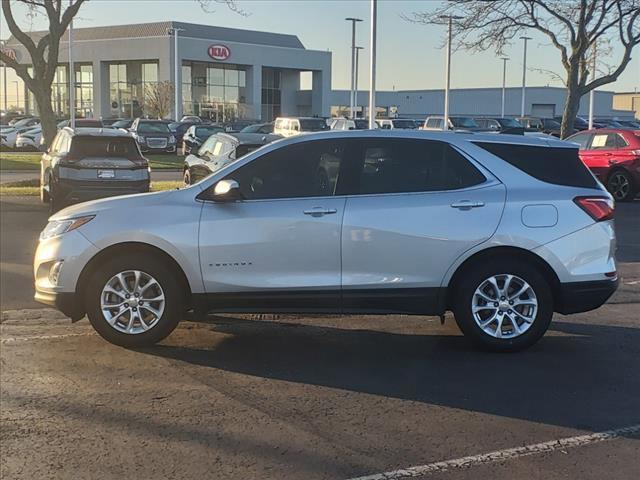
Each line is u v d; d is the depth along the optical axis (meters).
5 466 3.96
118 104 73.56
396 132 6.04
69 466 3.97
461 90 84.19
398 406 4.89
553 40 18.95
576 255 5.90
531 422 4.62
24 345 6.21
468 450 4.20
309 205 5.83
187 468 3.95
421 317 7.31
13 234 11.81
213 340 6.43
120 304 5.97
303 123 36.56
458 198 5.87
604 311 7.64
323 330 6.82
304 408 4.84
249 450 4.18
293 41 83.56
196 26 76.06
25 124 50.97
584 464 4.02
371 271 5.83
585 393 5.16
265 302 5.87
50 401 4.93
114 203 6.04
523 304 6.00
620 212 15.51
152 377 5.43
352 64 53.22
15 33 18.08
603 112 81.75
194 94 73.12
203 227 5.82
